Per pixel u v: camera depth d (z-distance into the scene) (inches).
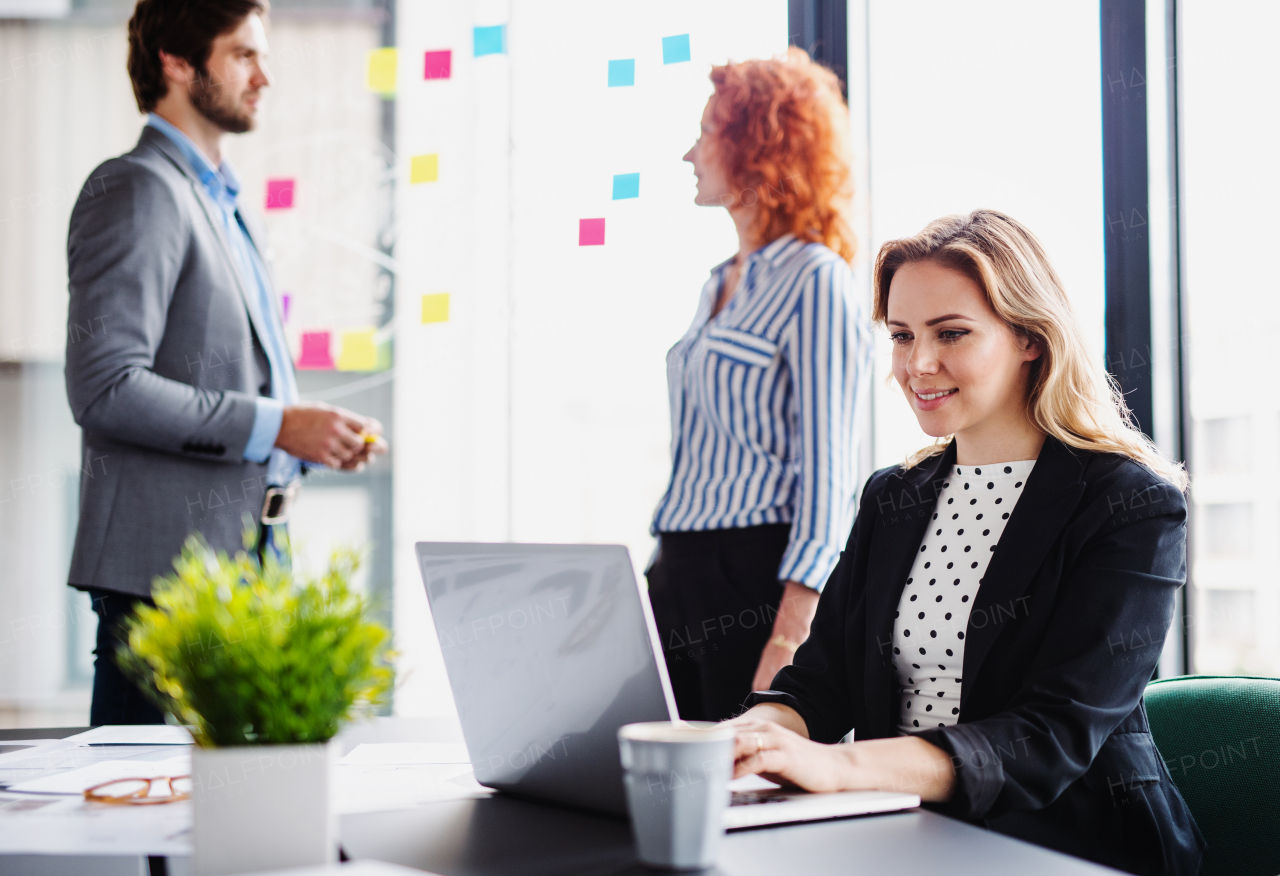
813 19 82.7
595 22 94.6
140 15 63.2
